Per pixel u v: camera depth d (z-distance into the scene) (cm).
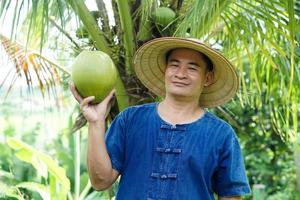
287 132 489
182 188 266
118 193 276
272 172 847
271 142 838
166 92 281
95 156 263
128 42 387
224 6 384
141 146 273
